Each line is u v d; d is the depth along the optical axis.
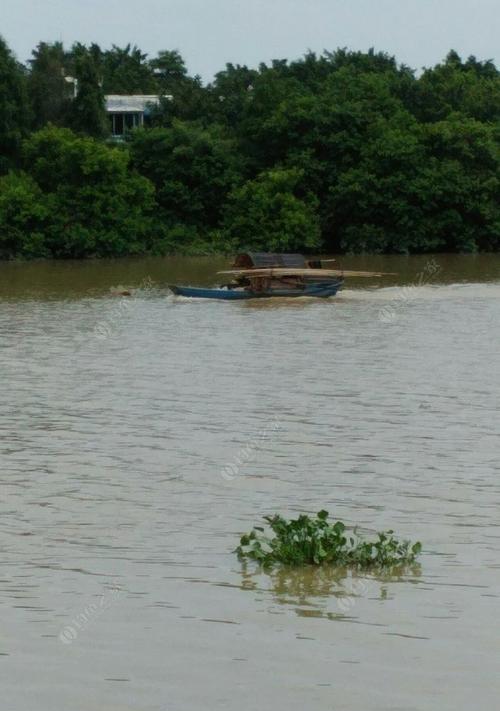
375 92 146.50
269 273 89.69
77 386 54.50
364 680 24.30
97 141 142.50
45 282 106.38
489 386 54.03
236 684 24.16
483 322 75.44
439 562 30.67
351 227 138.88
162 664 25.03
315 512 34.88
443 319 77.06
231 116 160.75
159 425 46.31
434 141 140.50
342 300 88.44
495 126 145.62
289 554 30.56
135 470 39.62
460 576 29.69
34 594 28.64
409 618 27.16
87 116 146.12
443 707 23.20
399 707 23.20
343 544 30.92
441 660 25.11
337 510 35.09
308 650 25.64
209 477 38.75
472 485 37.62
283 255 92.62
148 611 27.67
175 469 39.75
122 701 23.50
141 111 168.12
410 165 138.25
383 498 36.28
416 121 144.88
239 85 165.75
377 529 33.28
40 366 60.12
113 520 34.22
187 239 139.38
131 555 31.30
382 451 42.00
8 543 32.22
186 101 160.12
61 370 58.81
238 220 137.50
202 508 35.41
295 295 89.94
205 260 130.25
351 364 60.06
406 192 137.12
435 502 35.84
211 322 76.62
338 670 24.73
